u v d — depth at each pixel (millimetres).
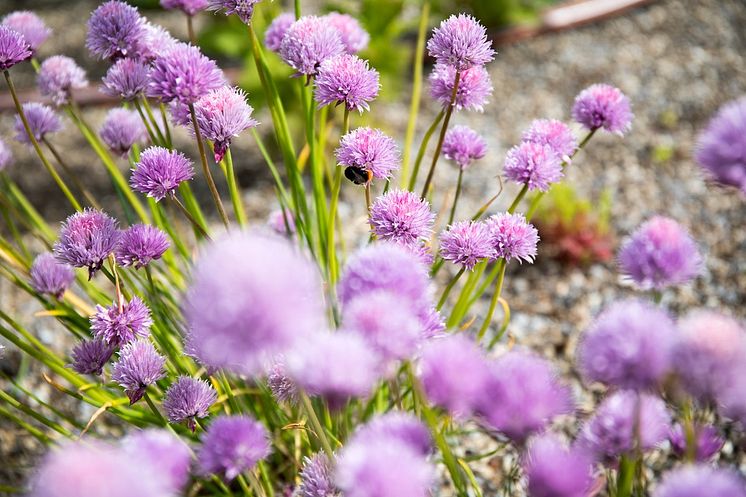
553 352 726
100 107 1131
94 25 531
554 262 825
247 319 318
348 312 367
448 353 371
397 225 464
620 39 1259
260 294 316
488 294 792
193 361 588
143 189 487
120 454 335
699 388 366
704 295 770
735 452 600
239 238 330
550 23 1277
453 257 475
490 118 1068
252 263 319
